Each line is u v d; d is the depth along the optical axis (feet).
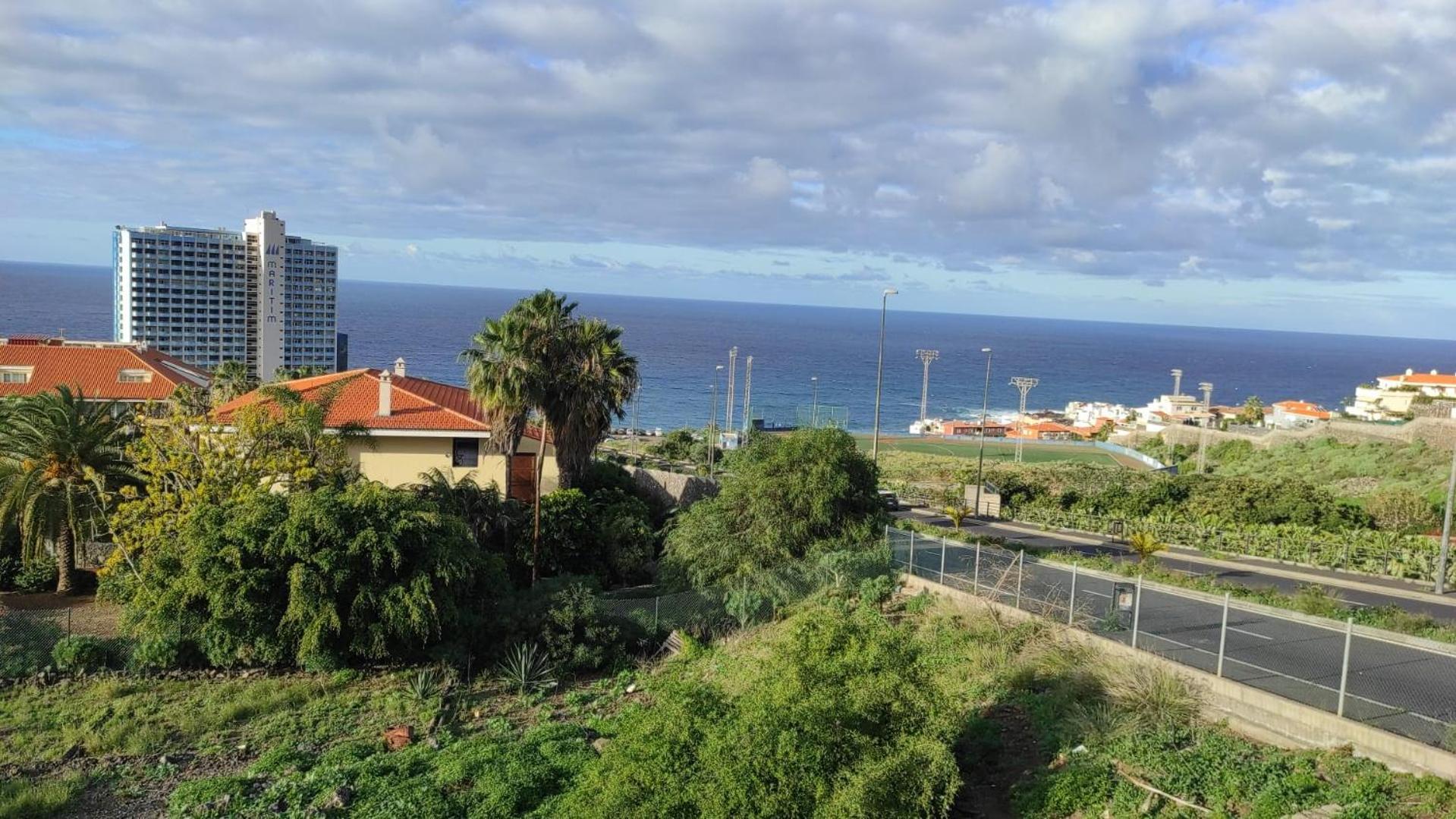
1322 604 72.08
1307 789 39.99
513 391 113.91
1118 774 43.62
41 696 73.56
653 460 252.01
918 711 42.65
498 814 51.11
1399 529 131.34
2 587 104.63
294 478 99.60
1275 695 48.88
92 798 56.75
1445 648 50.52
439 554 81.15
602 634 84.99
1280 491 145.18
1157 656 57.62
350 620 77.87
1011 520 152.76
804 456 100.89
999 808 43.75
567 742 61.26
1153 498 151.33
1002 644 63.72
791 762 38.42
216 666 80.23
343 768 59.36
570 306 124.26
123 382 159.33
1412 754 41.42
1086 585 79.36
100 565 111.34
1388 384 491.31
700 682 50.16
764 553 96.53
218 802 54.60
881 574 86.12
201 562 77.56
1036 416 581.12
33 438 98.73
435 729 67.82
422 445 123.13
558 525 112.88
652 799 39.32
